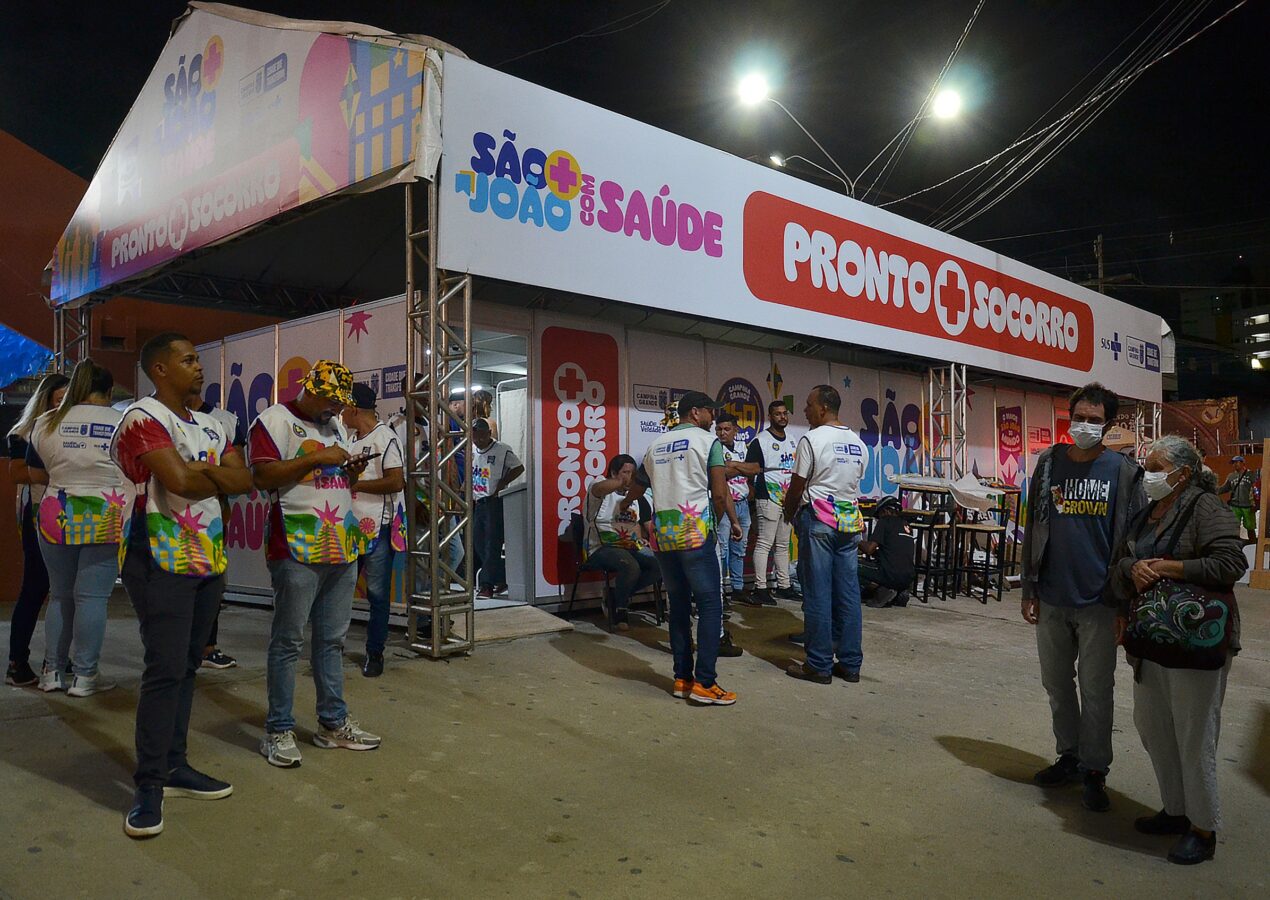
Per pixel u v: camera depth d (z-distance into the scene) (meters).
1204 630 3.20
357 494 5.20
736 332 9.80
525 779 3.84
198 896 2.72
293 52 6.46
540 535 7.69
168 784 3.45
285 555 3.82
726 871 3.05
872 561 9.02
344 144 6.02
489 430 8.43
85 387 4.77
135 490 3.22
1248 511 15.70
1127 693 5.75
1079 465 3.89
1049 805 3.77
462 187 5.79
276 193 6.50
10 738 4.06
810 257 8.56
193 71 7.50
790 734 4.64
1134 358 13.98
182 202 7.53
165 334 3.36
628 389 8.44
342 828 3.26
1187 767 3.26
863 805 3.71
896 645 7.00
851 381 10.91
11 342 11.38
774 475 8.98
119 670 5.36
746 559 9.43
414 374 6.02
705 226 7.53
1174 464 3.38
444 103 5.68
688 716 4.89
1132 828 3.54
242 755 3.96
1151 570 3.35
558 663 5.97
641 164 7.00
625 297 6.83
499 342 8.38
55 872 2.83
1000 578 9.60
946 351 10.27
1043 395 14.32
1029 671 6.21
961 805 3.74
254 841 3.12
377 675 5.41
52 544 4.70
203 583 3.39
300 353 7.59
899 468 11.51
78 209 9.28
